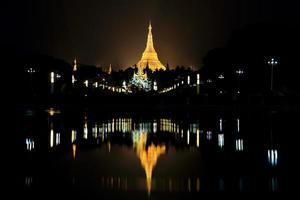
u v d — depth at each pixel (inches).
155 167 1332.4
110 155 1588.3
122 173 1243.2
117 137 2218.3
